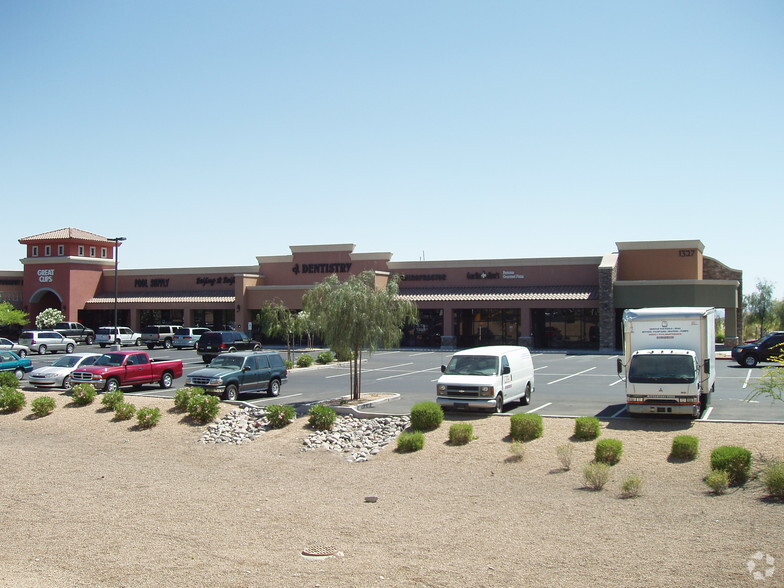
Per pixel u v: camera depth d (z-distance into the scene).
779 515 12.31
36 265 65.25
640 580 9.59
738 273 55.44
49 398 25.39
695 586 9.30
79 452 20.23
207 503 14.40
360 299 25.27
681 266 51.62
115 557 11.01
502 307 51.50
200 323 62.53
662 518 12.47
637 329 21.14
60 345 53.12
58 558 11.00
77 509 14.03
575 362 40.97
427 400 26.59
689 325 20.77
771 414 20.95
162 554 11.13
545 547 11.13
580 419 18.59
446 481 15.91
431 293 54.69
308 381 33.56
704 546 10.86
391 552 11.09
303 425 22.11
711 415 21.02
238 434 21.59
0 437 22.56
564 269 52.75
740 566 9.94
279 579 9.93
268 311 42.59
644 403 19.69
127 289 66.44
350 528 12.46
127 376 29.14
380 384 31.89
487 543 11.43
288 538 11.92
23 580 9.98
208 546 11.52
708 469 15.41
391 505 14.02
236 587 9.64
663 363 19.77
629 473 15.60
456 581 9.75
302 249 60.84
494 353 22.94
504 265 54.25
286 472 17.31
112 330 56.50
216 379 26.09
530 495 14.46
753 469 15.06
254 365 27.69
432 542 11.55
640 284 49.56
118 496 15.09
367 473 16.95
